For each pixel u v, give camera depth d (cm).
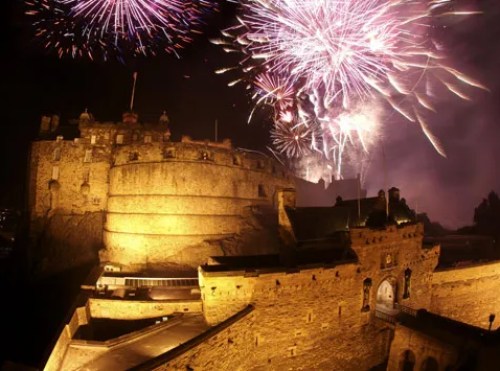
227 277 3575
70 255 6141
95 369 2952
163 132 6931
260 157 6831
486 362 3262
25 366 3438
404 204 5444
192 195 5988
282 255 4441
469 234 8450
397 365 3997
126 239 5931
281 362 3750
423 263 4997
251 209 6425
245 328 3519
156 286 4788
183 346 2988
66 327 3562
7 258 6488
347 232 4378
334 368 4072
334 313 4075
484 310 5694
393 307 4619
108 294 4506
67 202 6575
